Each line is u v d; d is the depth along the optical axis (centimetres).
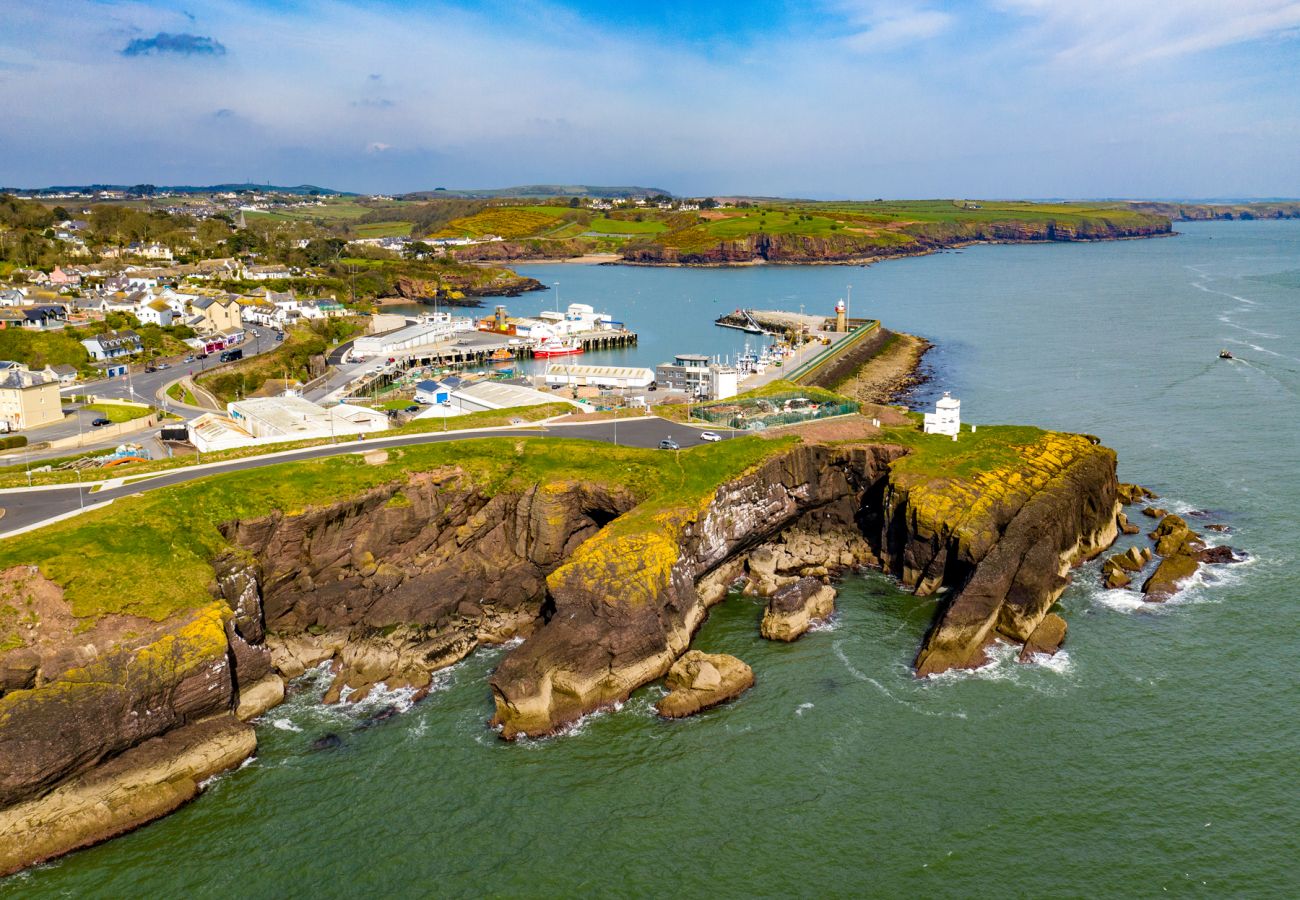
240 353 19038
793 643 8000
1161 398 15562
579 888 5397
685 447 9894
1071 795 6019
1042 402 15712
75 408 13662
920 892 5303
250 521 7825
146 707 6253
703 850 5666
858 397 16538
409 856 5653
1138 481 11388
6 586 6512
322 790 6234
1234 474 11525
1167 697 7012
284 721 6981
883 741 6631
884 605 8656
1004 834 5709
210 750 6378
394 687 7400
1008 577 7950
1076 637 7888
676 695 7069
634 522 8238
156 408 13812
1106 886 5284
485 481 8894
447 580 8350
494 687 6906
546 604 8225
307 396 16575
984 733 6681
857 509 10175
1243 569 8900
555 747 6669
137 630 6469
